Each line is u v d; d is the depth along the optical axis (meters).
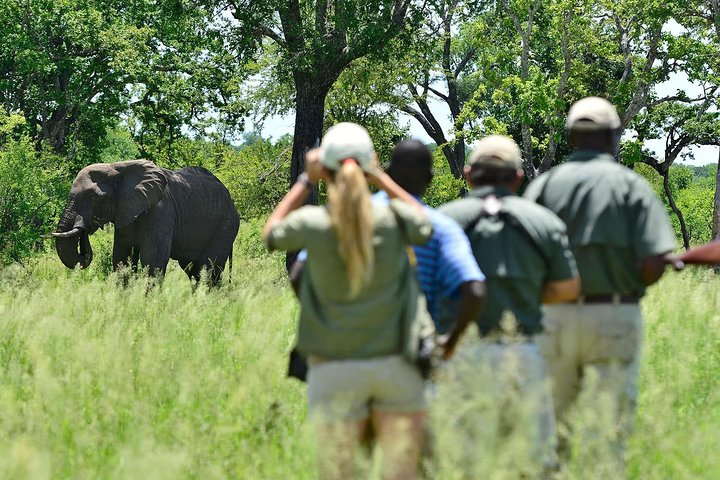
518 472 6.23
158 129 62.50
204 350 12.05
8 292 19.61
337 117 49.53
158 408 9.54
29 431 8.27
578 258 7.63
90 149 61.84
